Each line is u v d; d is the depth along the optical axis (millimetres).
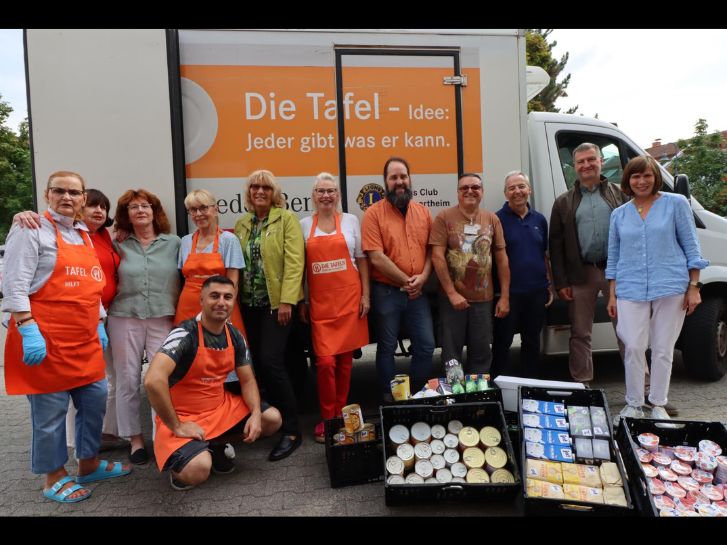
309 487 2596
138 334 2941
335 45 3199
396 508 2355
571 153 3930
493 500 2340
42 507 2494
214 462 2750
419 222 3139
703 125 16547
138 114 2984
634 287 3059
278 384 2969
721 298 3951
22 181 25094
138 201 2852
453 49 3328
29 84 2906
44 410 2453
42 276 2352
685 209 2996
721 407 3473
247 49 3109
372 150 3271
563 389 2691
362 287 3121
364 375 4871
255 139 3145
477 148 3404
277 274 2904
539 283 3338
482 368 3328
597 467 2314
